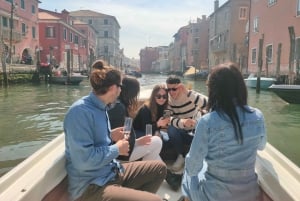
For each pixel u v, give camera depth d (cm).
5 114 1300
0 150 762
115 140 293
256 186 224
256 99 1789
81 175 235
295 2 2355
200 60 6253
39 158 267
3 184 208
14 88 2642
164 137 404
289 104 1509
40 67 3206
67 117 231
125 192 231
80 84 3284
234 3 4038
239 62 3550
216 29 4822
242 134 210
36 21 3956
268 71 2758
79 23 6166
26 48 3653
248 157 217
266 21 2869
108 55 8288
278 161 261
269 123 1112
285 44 2495
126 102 362
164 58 10531
